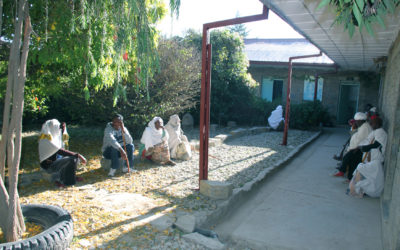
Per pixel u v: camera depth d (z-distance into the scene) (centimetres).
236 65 1417
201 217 423
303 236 409
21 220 336
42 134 524
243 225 441
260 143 1038
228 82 1423
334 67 1405
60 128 573
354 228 435
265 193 579
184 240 371
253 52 1878
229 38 1412
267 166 732
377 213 487
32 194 486
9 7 471
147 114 916
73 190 514
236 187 565
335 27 594
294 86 1698
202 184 516
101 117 914
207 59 514
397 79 530
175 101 974
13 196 318
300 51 1814
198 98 1317
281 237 405
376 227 439
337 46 810
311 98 1677
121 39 414
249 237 404
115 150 601
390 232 342
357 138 631
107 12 443
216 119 1434
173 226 400
